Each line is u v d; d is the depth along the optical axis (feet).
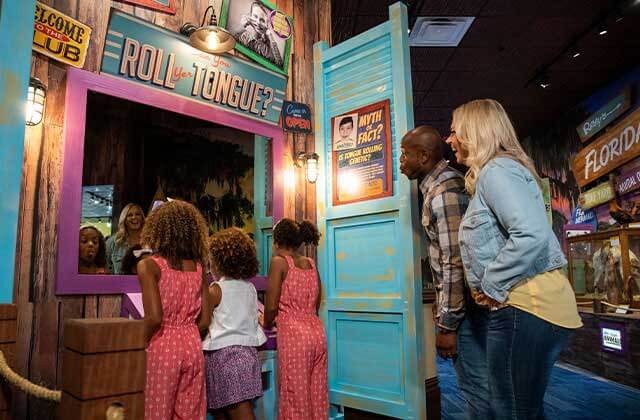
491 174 4.78
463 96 23.79
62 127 7.30
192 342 6.20
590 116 23.98
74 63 7.47
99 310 7.45
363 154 10.29
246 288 7.30
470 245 4.93
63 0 7.43
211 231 9.39
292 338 7.65
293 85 11.38
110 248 7.70
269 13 10.68
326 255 10.79
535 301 4.41
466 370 6.14
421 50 18.95
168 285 6.13
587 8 16.19
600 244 20.62
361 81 10.53
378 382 9.46
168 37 8.54
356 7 15.72
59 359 6.95
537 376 4.43
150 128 8.55
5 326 3.68
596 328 17.83
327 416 7.89
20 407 6.53
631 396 14.65
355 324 10.05
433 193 6.54
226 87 9.62
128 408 1.84
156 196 8.50
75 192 7.27
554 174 28.04
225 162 9.73
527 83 22.43
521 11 16.29
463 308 5.95
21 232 6.75
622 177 21.80
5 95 5.11
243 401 6.80
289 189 11.01
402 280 9.23
